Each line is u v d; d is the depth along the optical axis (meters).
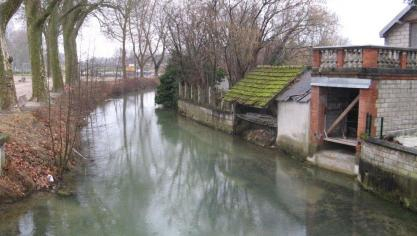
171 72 33.91
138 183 13.88
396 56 13.66
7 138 11.34
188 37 28.66
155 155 17.78
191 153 18.12
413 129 14.27
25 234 9.45
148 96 43.75
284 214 11.20
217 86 27.56
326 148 15.37
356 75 13.23
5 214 10.23
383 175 11.87
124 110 32.56
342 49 13.74
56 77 30.34
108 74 57.38
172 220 10.91
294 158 16.66
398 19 17.62
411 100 14.09
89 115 25.34
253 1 27.30
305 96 16.00
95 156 17.31
